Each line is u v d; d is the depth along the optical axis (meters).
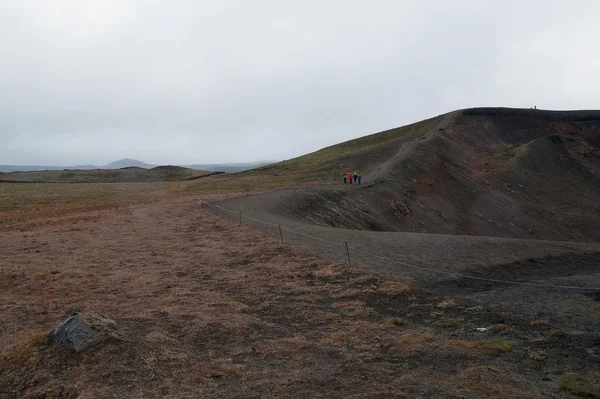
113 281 14.90
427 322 10.80
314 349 8.75
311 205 38.94
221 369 7.61
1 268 17.52
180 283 14.54
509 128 101.75
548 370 7.52
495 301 12.61
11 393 6.84
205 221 28.34
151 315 10.59
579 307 11.73
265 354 8.44
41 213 42.25
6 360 7.88
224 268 16.59
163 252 19.84
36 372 7.29
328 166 84.56
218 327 9.83
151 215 33.81
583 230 59.62
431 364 7.89
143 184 89.44
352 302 12.47
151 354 7.92
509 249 20.92
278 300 12.71
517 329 10.12
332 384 7.01
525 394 6.45
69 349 7.75
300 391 6.75
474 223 53.91
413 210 50.88
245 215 30.19
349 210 42.22
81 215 37.44
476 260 18.41
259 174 91.56
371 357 8.29
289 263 17.08
